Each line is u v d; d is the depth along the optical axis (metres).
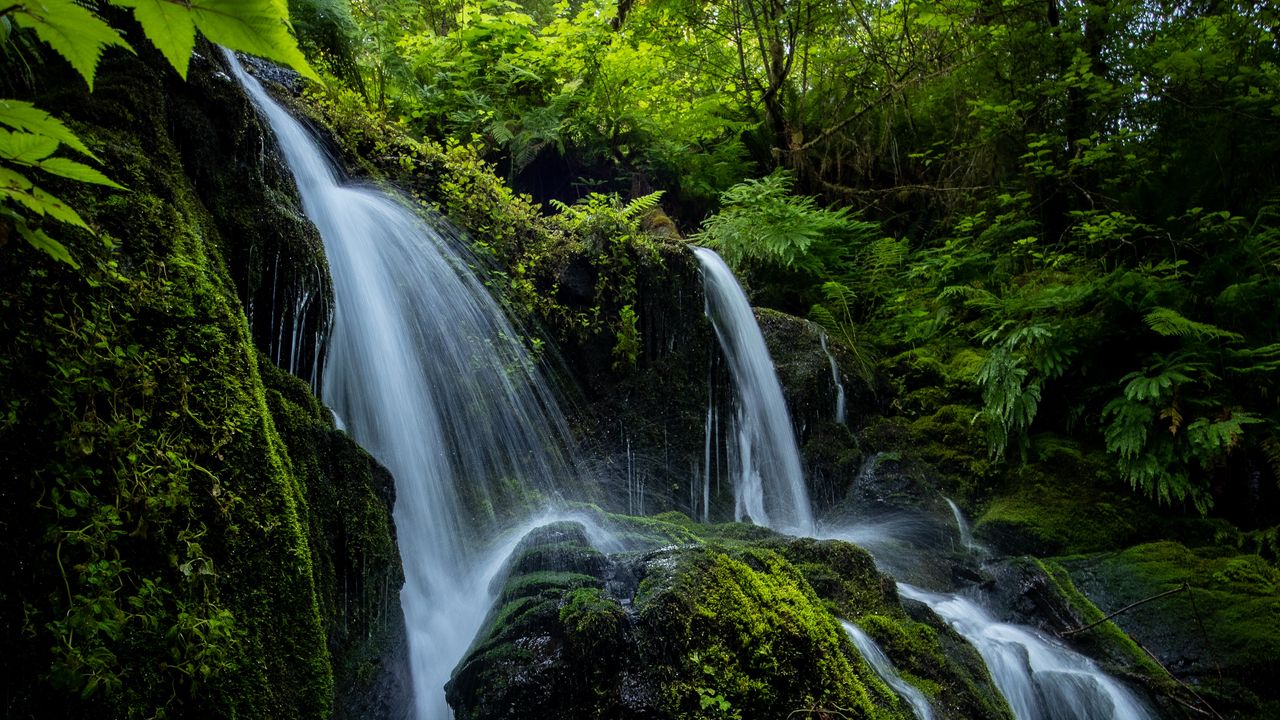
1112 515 6.14
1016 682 4.26
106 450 2.13
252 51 0.77
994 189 9.23
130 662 1.98
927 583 5.47
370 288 4.87
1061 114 8.46
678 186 9.52
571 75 9.20
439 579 4.28
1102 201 8.35
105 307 2.32
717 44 10.62
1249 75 7.40
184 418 2.40
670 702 2.79
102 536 2.03
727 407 6.50
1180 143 7.98
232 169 3.84
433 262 5.43
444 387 5.04
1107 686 4.54
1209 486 6.05
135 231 2.62
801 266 8.43
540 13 12.37
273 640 2.41
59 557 1.94
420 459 4.68
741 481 6.36
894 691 3.45
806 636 3.24
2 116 1.01
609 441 5.82
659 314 6.32
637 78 9.02
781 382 6.95
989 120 8.79
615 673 2.85
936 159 10.47
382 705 3.10
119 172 2.78
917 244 10.12
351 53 6.96
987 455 6.82
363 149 5.88
